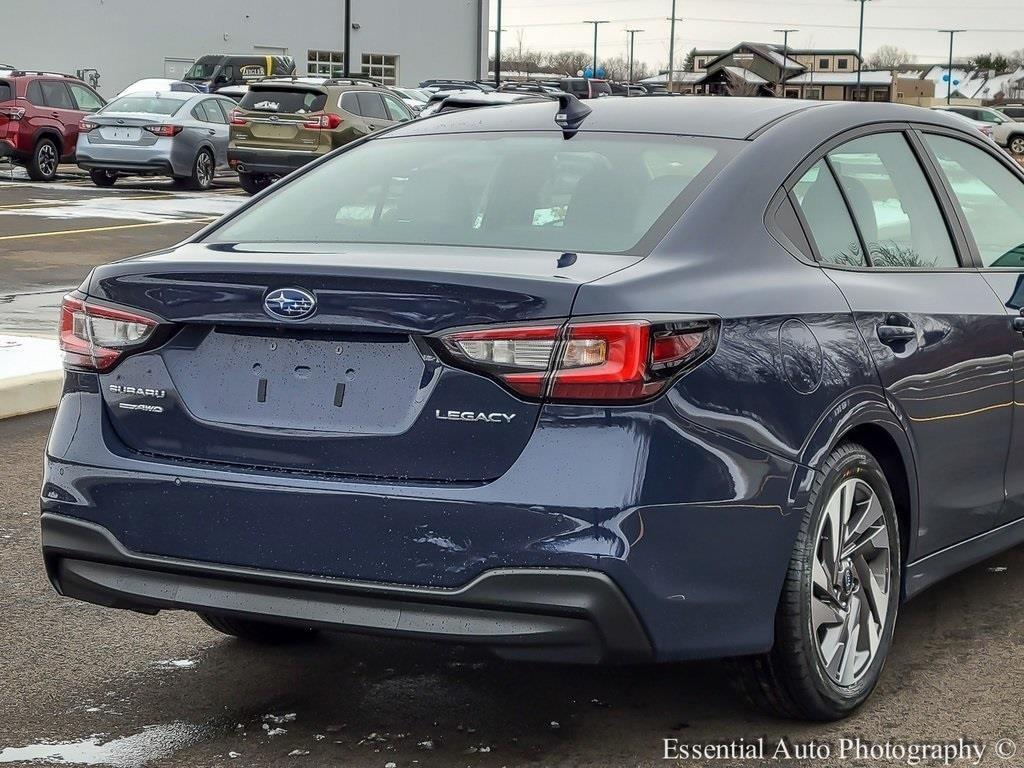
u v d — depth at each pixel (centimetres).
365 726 365
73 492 346
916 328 392
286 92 2330
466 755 347
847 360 360
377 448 319
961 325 412
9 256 1473
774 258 359
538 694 388
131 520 339
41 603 466
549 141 401
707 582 319
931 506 406
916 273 411
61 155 2595
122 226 1833
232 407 334
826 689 358
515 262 330
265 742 355
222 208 2153
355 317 319
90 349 351
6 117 2505
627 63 13162
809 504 344
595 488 304
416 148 418
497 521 306
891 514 384
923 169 436
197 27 5081
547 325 308
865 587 377
